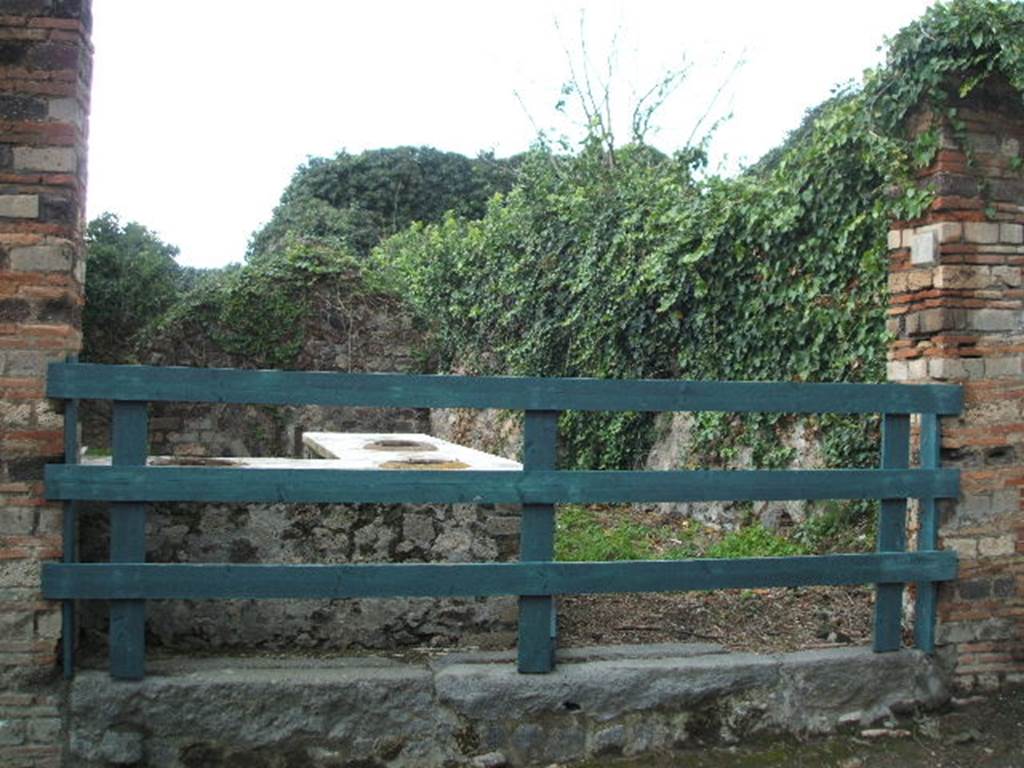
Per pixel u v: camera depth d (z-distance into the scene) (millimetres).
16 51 3553
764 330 7055
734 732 4012
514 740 3824
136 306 17516
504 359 11266
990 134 4363
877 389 4188
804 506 6703
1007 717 4258
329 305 11922
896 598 4293
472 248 12352
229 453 11109
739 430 7527
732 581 4055
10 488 3547
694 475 3996
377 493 3746
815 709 4117
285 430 11266
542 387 3836
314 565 3707
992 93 4336
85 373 3541
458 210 23297
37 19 3557
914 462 4531
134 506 3623
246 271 11891
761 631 4613
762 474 4066
